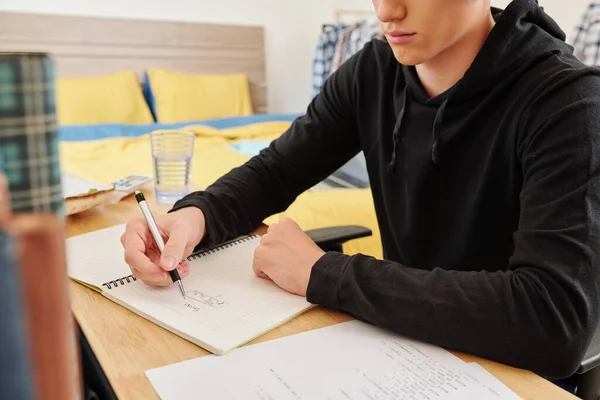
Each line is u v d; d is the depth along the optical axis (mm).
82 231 884
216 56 3451
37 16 2891
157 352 527
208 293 650
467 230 824
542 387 499
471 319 542
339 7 3857
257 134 2697
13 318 180
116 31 3107
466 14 675
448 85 813
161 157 1069
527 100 708
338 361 522
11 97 231
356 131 1040
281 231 714
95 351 525
